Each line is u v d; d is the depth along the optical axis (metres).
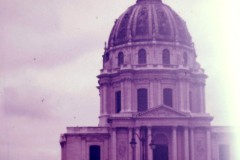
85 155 136.25
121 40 152.25
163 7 156.50
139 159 129.00
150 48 148.00
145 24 151.25
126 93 144.00
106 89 151.25
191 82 151.50
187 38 155.25
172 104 145.38
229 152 137.62
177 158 132.00
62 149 144.25
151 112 130.75
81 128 137.38
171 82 146.00
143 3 157.50
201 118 134.12
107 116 149.38
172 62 148.50
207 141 134.50
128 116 132.12
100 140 136.88
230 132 137.62
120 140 132.75
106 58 159.62
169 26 152.00
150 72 144.88
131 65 145.88
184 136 132.12
